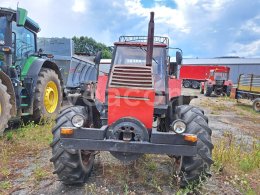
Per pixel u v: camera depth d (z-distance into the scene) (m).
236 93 15.52
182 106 3.85
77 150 3.33
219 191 3.54
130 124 3.21
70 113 3.58
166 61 4.43
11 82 5.49
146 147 3.08
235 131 7.60
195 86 31.19
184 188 3.45
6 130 5.86
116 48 4.56
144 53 4.50
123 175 3.81
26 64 6.48
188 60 44.44
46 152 4.74
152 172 3.96
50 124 6.40
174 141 3.06
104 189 3.43
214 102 15.83
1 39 5.92
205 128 3.41
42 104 6.56
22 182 3.61
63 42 9.88
